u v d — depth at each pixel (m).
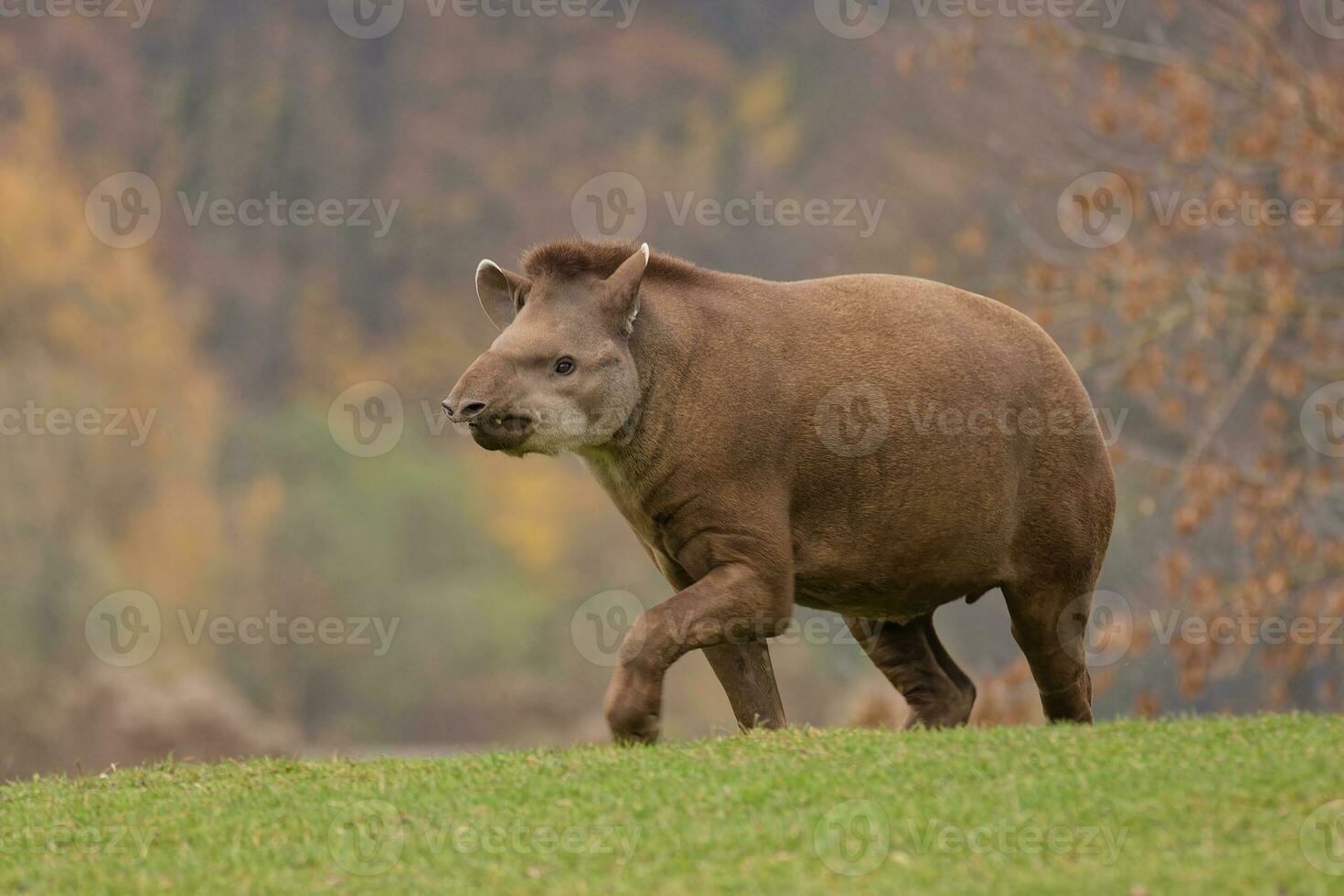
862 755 15.64
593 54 115.88
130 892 13.53
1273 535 32.88
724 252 85.62
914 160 67.56
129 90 102.31
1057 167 43.91
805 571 17.38
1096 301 35.00
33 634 58.19
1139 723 16.62
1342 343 34.75
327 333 101.88
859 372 17.31
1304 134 33.16
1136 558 40.38
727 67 113.56
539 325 16.81
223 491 82.19
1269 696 36.72
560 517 90.12
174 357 78.94
